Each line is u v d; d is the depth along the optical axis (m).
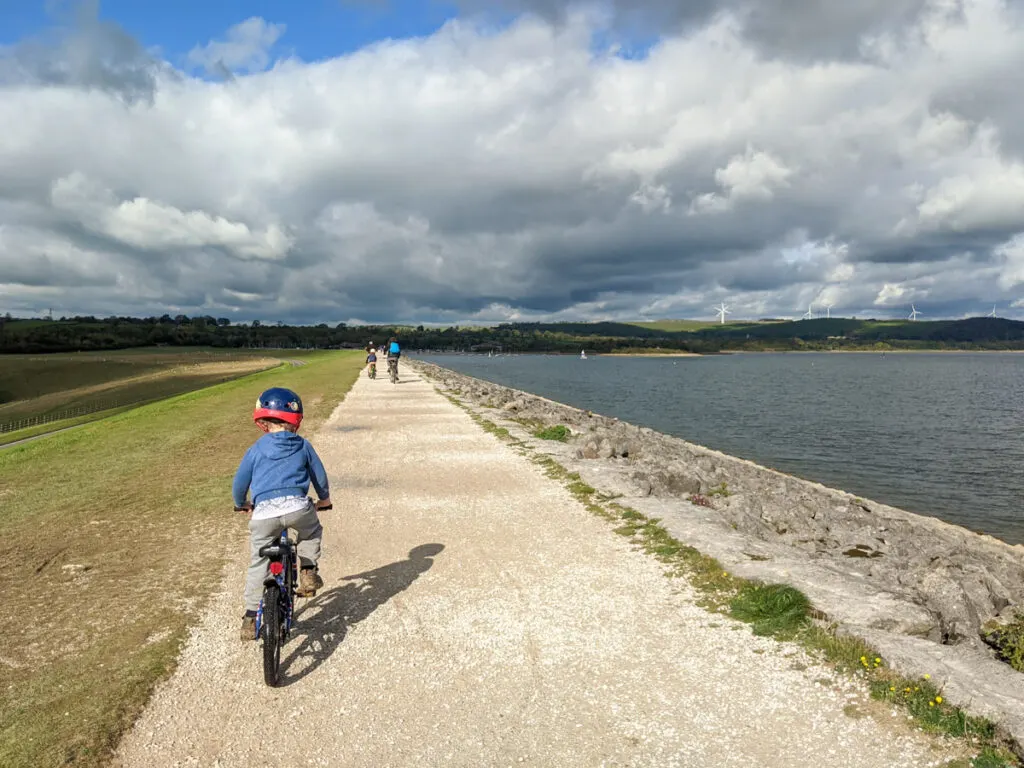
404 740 3.59
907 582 6.82
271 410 4.73
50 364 106.19
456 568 6.38
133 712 3.89
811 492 16.55
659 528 7.36
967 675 3.92
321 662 4.52
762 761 3.33
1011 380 89.56
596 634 4.86
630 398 56.34
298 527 4.64
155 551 7.04
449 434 15.79
